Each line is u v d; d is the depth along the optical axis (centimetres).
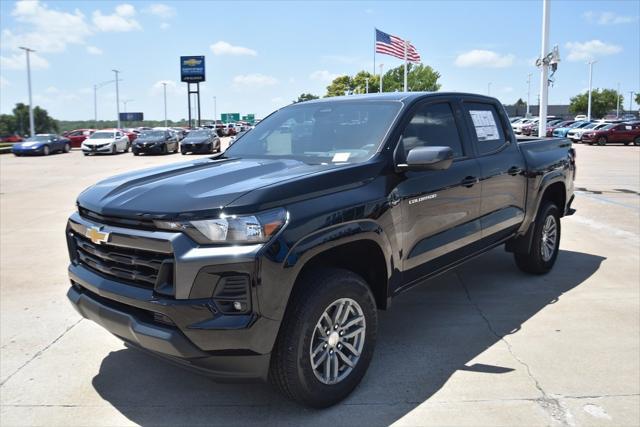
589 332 441
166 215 292
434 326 460
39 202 1231
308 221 305
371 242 348
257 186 306
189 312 281
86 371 386
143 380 373
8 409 336
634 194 1249
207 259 280
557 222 612
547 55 1500
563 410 325
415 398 342
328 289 313
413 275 397
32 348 426
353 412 327
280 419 321
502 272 616
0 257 708
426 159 354
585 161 2269
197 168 382
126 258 310
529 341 425
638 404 331
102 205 325
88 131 4991
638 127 3678
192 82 7556
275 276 287
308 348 308
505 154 511
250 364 291
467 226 452
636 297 525
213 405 339
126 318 302
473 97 496
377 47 2756
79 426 317
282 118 470
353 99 451
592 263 651
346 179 340
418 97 428
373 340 353
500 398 340
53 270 644
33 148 3306
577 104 10912
